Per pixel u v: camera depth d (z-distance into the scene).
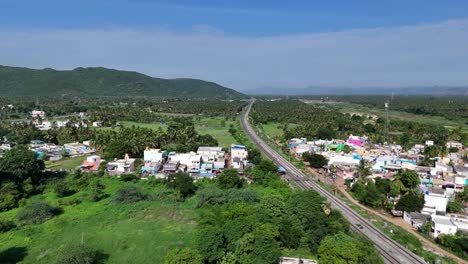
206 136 161.50
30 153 100.62
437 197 81.12
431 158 129.50
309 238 63.09
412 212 80.38
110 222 73.56
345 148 148.00
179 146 139.00
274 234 60.06
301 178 112.50
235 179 98.50
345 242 56.59
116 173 109.81
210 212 74.00
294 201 74.25
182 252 53.94
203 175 109.94
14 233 67.69
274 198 73.12
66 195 91.62
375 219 79.44
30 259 58.78
